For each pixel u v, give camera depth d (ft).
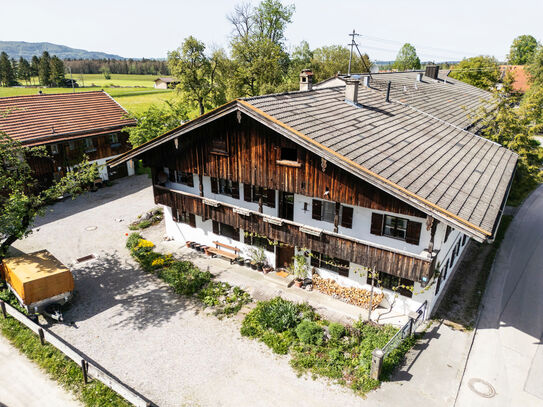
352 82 64.80
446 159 56.13
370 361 44.04
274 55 170.30
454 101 102.73
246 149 55.47
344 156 44.91
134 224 86.07
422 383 42.52
